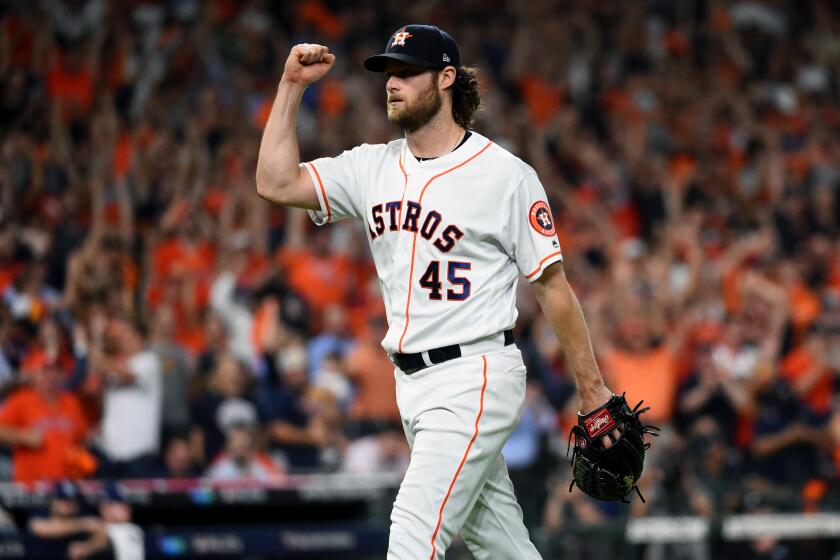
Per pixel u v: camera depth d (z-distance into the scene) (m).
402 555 13.56
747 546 27.62
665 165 53.25
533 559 15.13
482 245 14.11
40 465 26.94
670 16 63.94
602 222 46.00
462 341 14.05
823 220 49.00
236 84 47.97
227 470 29.00
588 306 38.88
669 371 34.16
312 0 55.97
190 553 23.95
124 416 28.84
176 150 42.53
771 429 33.94
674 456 30.00
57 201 37.69
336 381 33.62
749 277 40.53
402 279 14.27
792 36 65.88
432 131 14.39
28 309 30.52
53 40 45.62
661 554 26.97
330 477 26.86
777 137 57.41
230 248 35.66
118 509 24.16
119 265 34.16
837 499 28.83
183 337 34.34
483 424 13.98
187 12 51.09
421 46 14.12
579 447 14.48
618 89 57.75
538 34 58.69
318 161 15.00
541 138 50.78
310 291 38.06
